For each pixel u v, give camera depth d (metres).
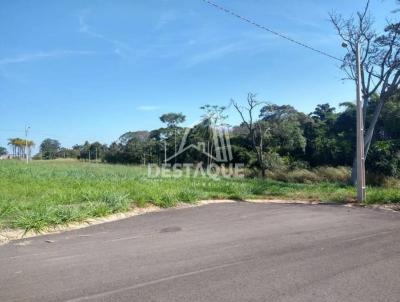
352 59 27.08
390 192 17.86
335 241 9.30
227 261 7.55
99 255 7.97
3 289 6.06
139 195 14.95
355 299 5.72
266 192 20.53
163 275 6.71
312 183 31.02
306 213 13.66
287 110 53.41
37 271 6.92
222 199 17.81
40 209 11.21
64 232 10.18
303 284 6.29
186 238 9.56
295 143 47.47
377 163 33.06
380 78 27.47
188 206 15.23
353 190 21.72
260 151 40.69
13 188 16.53
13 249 8.42
